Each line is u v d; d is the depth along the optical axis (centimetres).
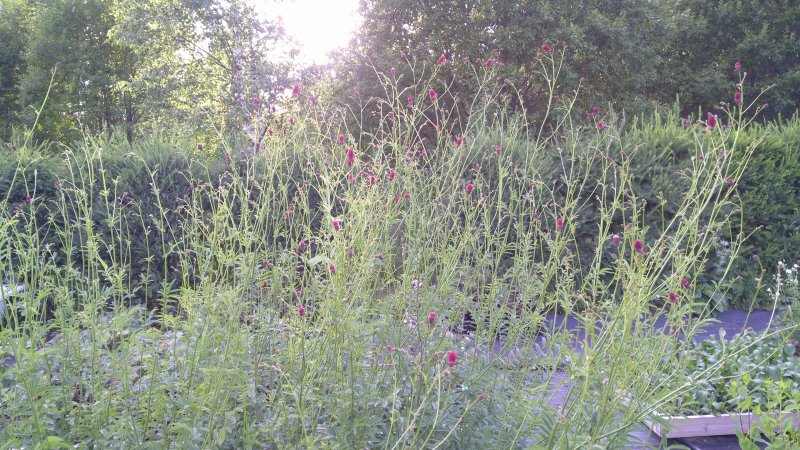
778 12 1930
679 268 259
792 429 309
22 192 649
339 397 243
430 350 272
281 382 251
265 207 303
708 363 430
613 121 697
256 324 284
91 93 2519
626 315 230
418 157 426
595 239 702
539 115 1540
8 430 217
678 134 774
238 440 251
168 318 272
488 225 355
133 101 2616
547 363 281
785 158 800
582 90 1647
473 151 652
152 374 250
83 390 289
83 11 2609
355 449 241
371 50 1612
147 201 645
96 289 279
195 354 255
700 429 386
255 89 1445
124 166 664
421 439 254
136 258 642
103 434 231
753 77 2006
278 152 315
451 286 333
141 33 1550
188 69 1593
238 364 245
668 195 719
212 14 1495
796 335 489
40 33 2594
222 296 245
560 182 702
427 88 417
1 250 258
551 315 578
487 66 477
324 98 1482
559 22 1536
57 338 278
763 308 757
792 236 792
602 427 233
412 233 360
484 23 1589
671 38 1927
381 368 279
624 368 242
